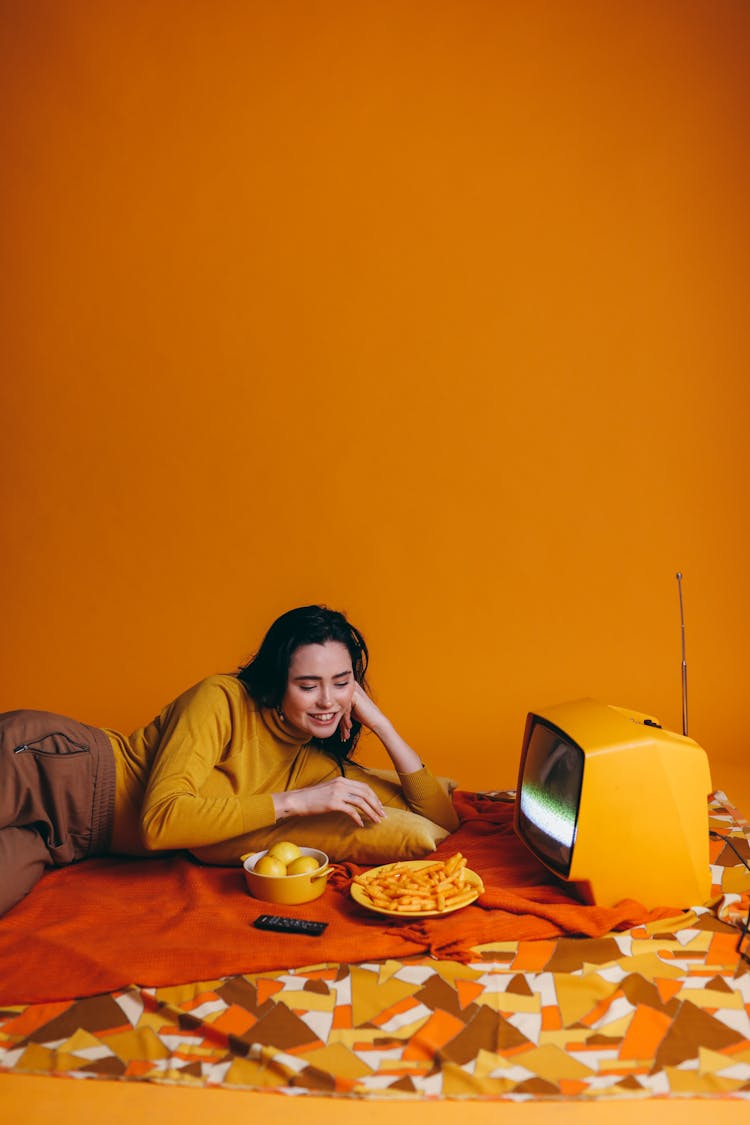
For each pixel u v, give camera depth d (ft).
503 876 8.56
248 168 14.64
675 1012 6.46
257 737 8.77
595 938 7.34
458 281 14.44
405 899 7.61
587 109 14.23
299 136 14.58
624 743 7.64
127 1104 5.73
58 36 14.82
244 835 8.70
